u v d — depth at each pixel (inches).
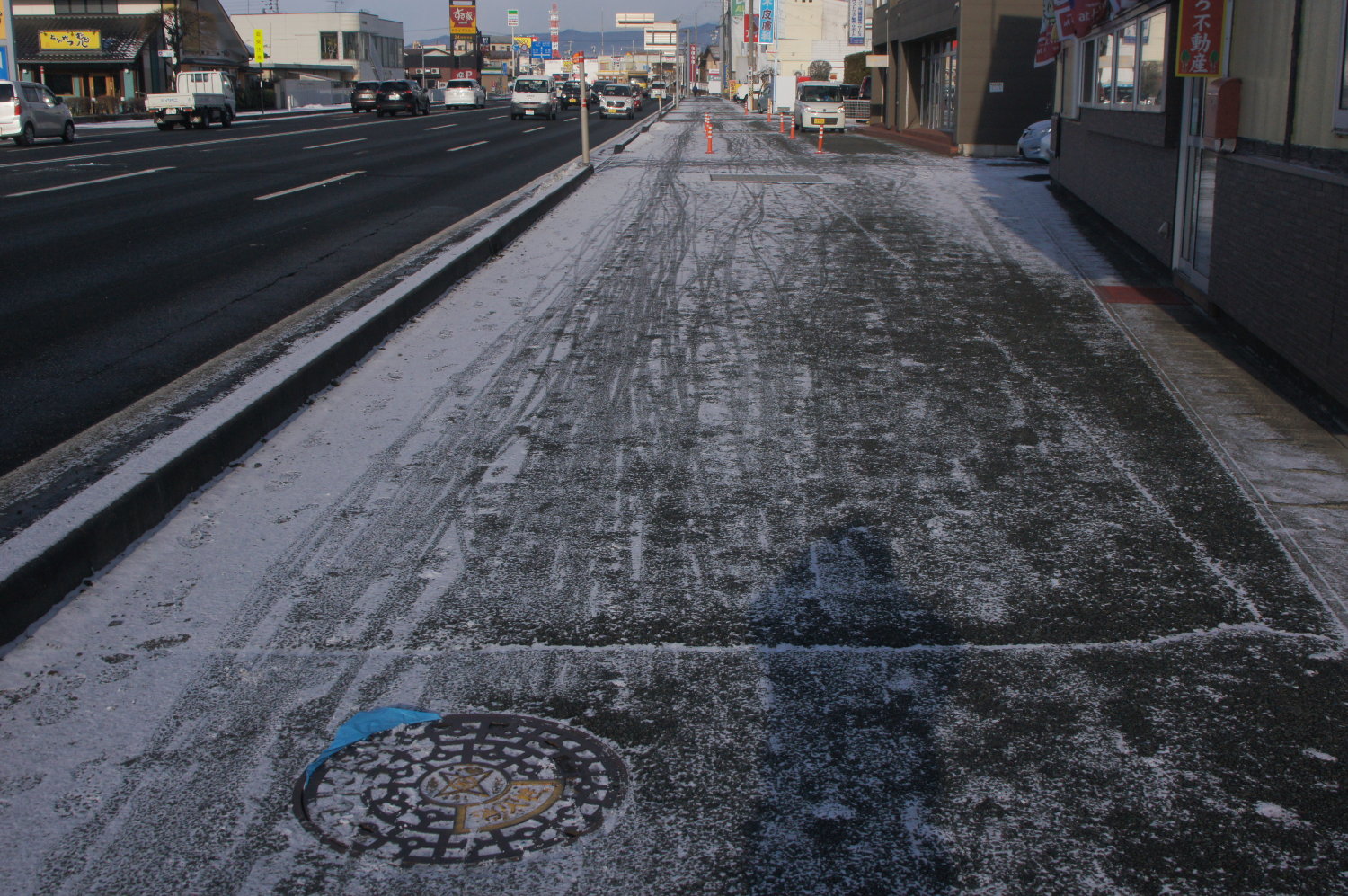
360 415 259.9
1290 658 154.2
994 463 233.5
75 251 478.3
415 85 2335.1
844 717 138.9
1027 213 631.2
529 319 361.4
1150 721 138.5
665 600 170.9
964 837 116.3
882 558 187.0
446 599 170.1
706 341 335.0
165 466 199.2
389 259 468.8
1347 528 199.6
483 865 110.3
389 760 128.0
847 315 370.0
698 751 131.3
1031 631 161.8
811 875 110.0
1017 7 1123.3
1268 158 309.6
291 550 185.9
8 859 110.2
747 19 3523.6
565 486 217.9
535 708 140.3
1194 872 111.0
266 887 107.0
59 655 150.3
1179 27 375.9
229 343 324.8
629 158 1050.1
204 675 146.3
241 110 2506.2
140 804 119.3
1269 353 309.9
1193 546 191.6
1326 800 123.0
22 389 275.9
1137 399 279.1
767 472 227.3
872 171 907.4
